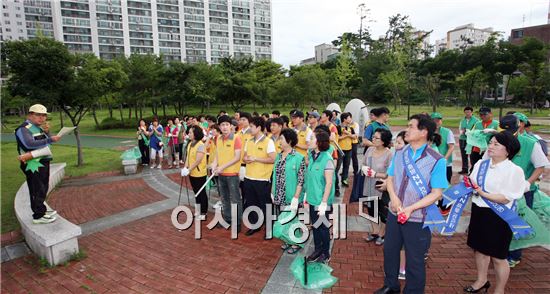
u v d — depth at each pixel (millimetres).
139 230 5504
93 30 78750
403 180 3068
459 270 3957
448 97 47062
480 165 3332
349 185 7836
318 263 4043
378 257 4324
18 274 4148
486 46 22625
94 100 11539
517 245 3422
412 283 3018
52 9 79500
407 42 40312
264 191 4965
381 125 5859
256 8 101625
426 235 3008
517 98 36844
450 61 25375
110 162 12070
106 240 5117
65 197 7602
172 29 89125
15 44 9352
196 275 3990
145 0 84312
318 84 34469
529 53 21266
